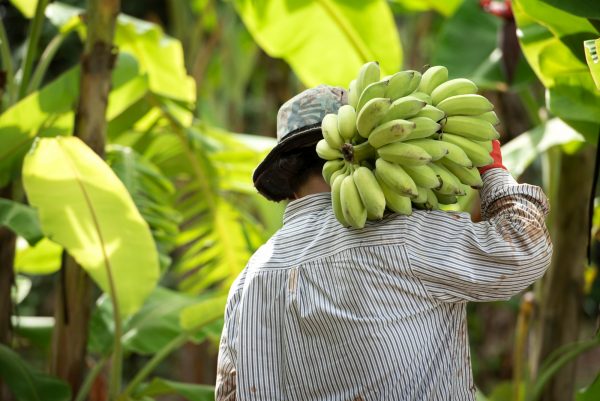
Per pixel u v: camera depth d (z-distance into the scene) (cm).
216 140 660
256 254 322
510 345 1020
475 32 693
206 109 1000
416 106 285
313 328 296
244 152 633
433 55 693
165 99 589
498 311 1030
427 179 286
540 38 426
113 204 457
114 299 500
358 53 590
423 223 296
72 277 530
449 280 291
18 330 620
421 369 290
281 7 576
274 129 1135
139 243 478
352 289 292
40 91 507
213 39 981
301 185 328
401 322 289
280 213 750
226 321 324
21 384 510
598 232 443
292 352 299
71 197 452
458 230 296
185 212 660
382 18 575
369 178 285
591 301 1422
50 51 589
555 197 605
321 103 324
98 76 505
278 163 326
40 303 1263
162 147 629
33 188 446
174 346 539
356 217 286
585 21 401
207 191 644
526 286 298
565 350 592
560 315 604
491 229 296
